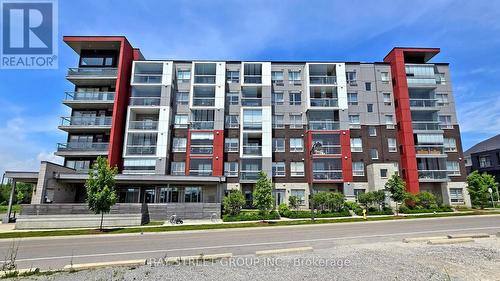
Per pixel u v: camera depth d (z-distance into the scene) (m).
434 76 39.38
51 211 24.50
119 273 8.99
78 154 34.31
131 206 25.94
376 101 39.06
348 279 7.99
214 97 37.91
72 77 36.28
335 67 39.25
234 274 8.64
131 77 37.41
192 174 35.41
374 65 40.19
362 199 31.48
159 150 35.41
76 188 32.34
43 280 8.48
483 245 12.68
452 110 39.56
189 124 37.00
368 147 37.56
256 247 13.79
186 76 39.38
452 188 36.84
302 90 39.59
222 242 15.51
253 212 29.44
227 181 35.75
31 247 15.03
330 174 35.62
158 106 36.62
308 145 36.84
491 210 31.33
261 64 39.19
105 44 37.66
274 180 36.31
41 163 27.36
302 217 28.44
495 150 51.12
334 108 37.66
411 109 38.00
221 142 36.31
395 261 9.96
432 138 37.50
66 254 12.98
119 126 35.78
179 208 28.22
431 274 8.38
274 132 38.09
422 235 16.27
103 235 19.39
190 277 8.41
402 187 30.47
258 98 38.31
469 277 8.16
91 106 36.78
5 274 9.02
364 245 13.47
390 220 24.67
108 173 21.84
